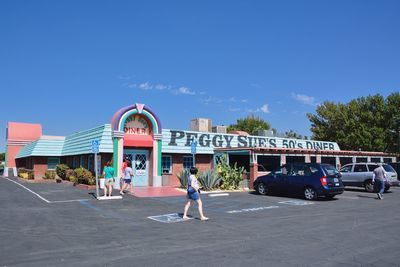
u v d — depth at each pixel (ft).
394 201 56.18
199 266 21.48
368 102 131.03
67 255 24.08
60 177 90.84
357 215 41.52
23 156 120.37
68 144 98.43
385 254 24.17
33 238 29.22
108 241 28.25
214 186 71.72
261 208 47.78
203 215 41.32
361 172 74.18
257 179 65.46
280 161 82.48
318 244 27.04
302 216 40.88
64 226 34.32
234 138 91.50
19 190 66.85
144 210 44.93
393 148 125.70
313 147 110.01
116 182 70.69
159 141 77.10
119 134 71.87
